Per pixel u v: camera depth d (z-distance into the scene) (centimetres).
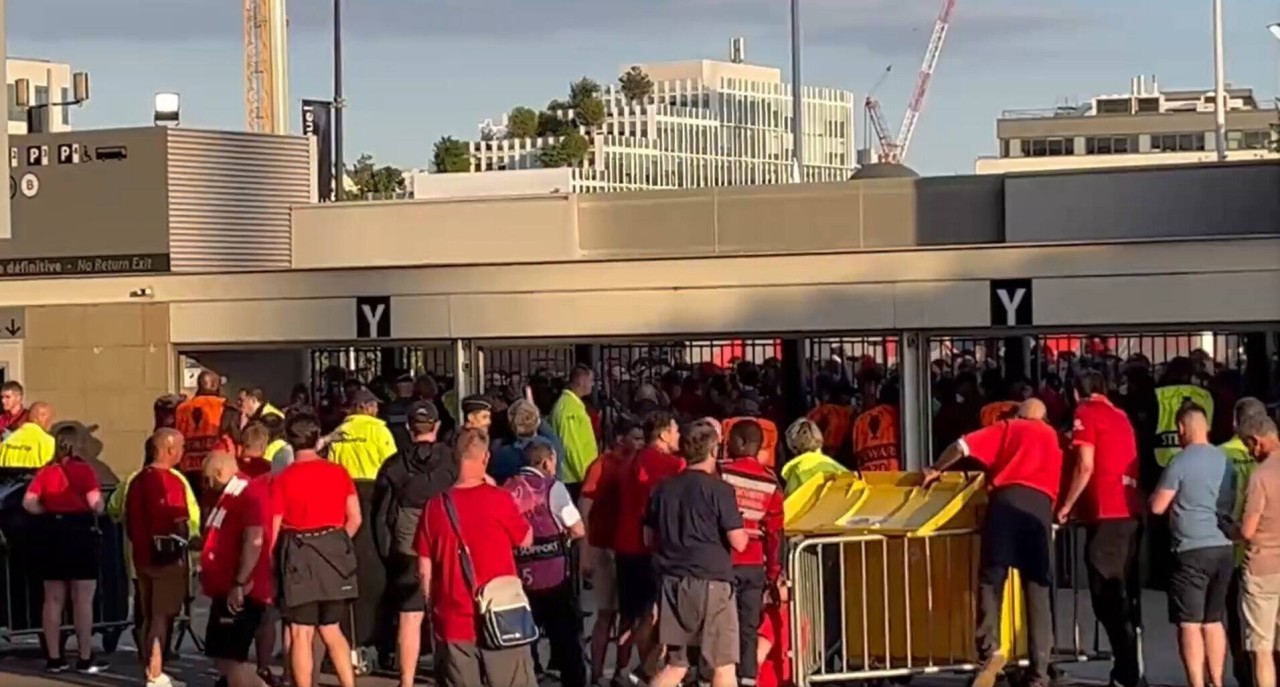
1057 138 10569
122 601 1549
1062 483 1266
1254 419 1136
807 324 1975
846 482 1290
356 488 1366
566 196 2484
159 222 2392
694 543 1101
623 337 2062
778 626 1216
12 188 2452
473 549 1005
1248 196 2181
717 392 1989
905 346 1933
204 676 1421
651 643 1244
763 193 2392
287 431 1241
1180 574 1158
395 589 1235
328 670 1404
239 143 2497
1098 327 1853
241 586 1196
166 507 1316
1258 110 10081
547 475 1245
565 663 1252
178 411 1825
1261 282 1797
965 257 1903
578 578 1351
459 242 2533
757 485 1173
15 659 1520
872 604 1252
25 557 1470
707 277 2020
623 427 1346
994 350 2175
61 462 1440
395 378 2173
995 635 1199
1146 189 2217
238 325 2250
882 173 2997
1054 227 2250
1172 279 1822
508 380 2170
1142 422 1702
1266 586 1130
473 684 1010
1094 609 1262
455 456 1030
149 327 2294
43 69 9500
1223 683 1273
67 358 2327
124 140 2409
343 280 2200
